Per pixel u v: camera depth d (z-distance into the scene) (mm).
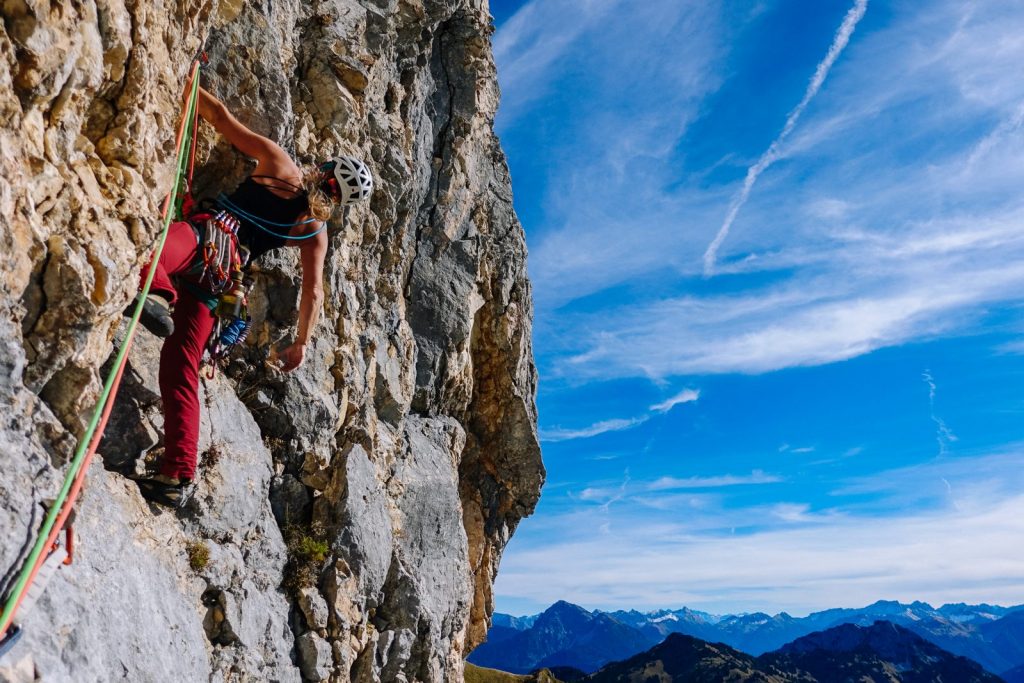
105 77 5262
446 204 13617
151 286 5426
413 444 12062
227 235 5926
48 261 4691
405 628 10133
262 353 8555
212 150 7863
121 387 6312
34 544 4039
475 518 15555
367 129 10805
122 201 5340
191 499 7031
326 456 9156
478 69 14523
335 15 10375
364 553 9188
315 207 6266
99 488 5430
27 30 4355
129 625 5004
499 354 15500
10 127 4344
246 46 8219
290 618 8266
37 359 4730
